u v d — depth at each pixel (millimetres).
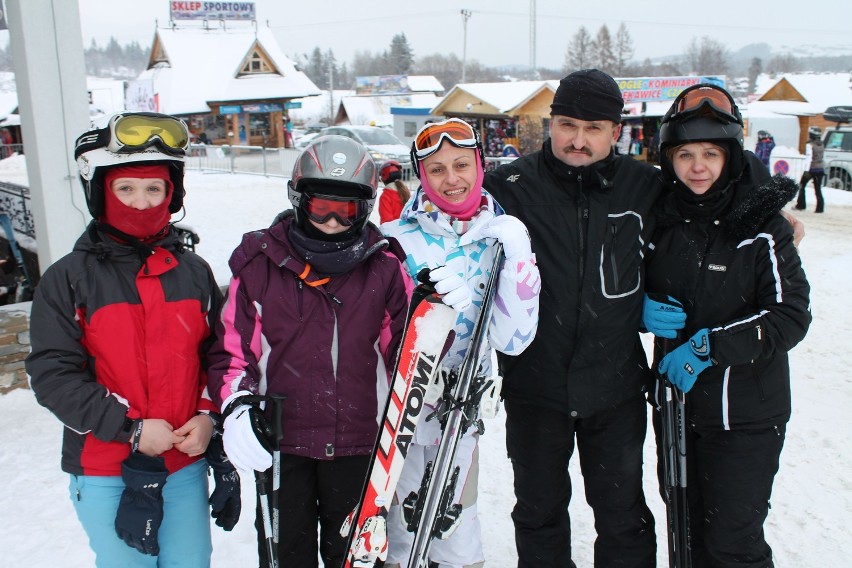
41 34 4570
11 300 5930
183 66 33906
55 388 1817
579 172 2299
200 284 2045
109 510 1940
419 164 2223
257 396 1891
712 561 2350
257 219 11891
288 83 35062
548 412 2410
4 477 3404
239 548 2914
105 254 1902
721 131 2115
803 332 2146
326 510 2201
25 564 2754
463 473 2289
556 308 2324
